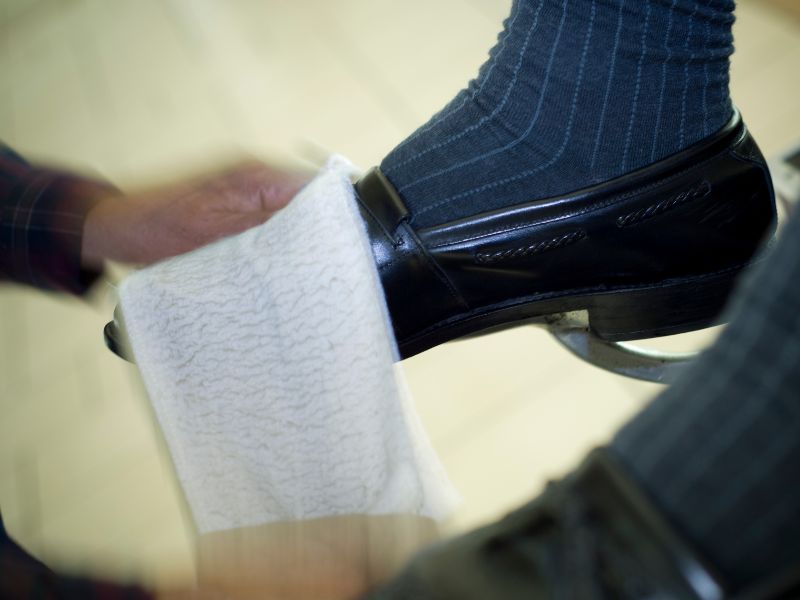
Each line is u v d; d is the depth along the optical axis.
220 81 1.85
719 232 0.58
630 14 0.52
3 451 1.27
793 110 1.22
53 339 1.44
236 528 0.61
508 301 0.60
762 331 0.24
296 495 0.63
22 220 0.67
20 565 0.42
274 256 0.57
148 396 0.64
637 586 0.26
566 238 0.57
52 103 2.06
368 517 0.54
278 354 0.58
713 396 0.26
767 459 0.24
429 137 0.62
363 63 1.72
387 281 0.58
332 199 0.56
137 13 2.35
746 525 0.24
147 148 1.73
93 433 1.26
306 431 0.60
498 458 1.04
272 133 1.63
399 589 0.29
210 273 0.60
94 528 1.13
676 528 0.26
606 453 0.28
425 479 0.63
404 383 0.63
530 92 0.57
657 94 0.54
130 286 0.61
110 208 0.68
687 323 0.62
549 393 1.09
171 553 1.06
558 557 0.27
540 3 0.55
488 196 0.58
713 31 0.54
